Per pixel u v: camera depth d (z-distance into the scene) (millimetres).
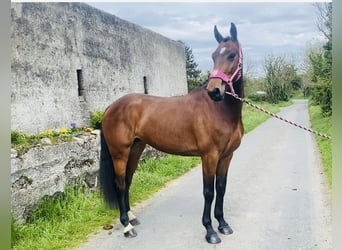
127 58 9680
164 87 12602
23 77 5941
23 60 5957
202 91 4445
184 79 15156
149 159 8297
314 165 8633
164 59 12680
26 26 6059
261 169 8297
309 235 4453
